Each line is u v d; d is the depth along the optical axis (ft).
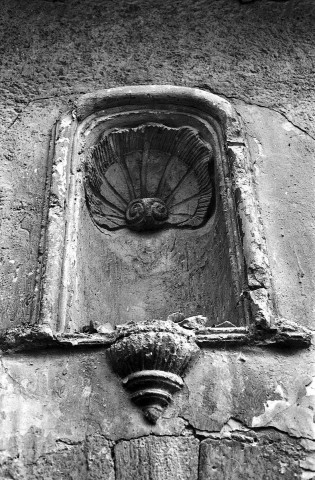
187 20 14.92
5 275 11.57
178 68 14.19
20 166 12.88
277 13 15.08
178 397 10.15
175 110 13.51
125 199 13.51
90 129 13.34
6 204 12.41
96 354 10.55
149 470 9.48
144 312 12.30
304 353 10.58
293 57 14.43
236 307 11.13
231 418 9.96
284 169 12.84
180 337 10.35
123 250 13.08
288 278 11.51
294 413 10.03
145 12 15.01
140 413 10.02
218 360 10.46
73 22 14.89
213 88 13.89
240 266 11.45
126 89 13.48
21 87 13.94
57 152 12.74
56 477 9.52
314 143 13.21
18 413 10.05
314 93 13.89
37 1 15.17
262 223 12.06
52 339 10.52
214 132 13.28
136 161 13.60
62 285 11.28
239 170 12.43
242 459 9.64
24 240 11.94
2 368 10.46
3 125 13.42
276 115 13.56
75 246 11.89
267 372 10.37
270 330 10.57
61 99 13.75
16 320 11.05
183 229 13.28
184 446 9.71
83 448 9.73
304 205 12.42
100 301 12.14
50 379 10.36
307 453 9.73
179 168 13.56
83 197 12.73
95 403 10.13
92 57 14.37
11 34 14.74
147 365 10.13
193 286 12.46
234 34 14.73
